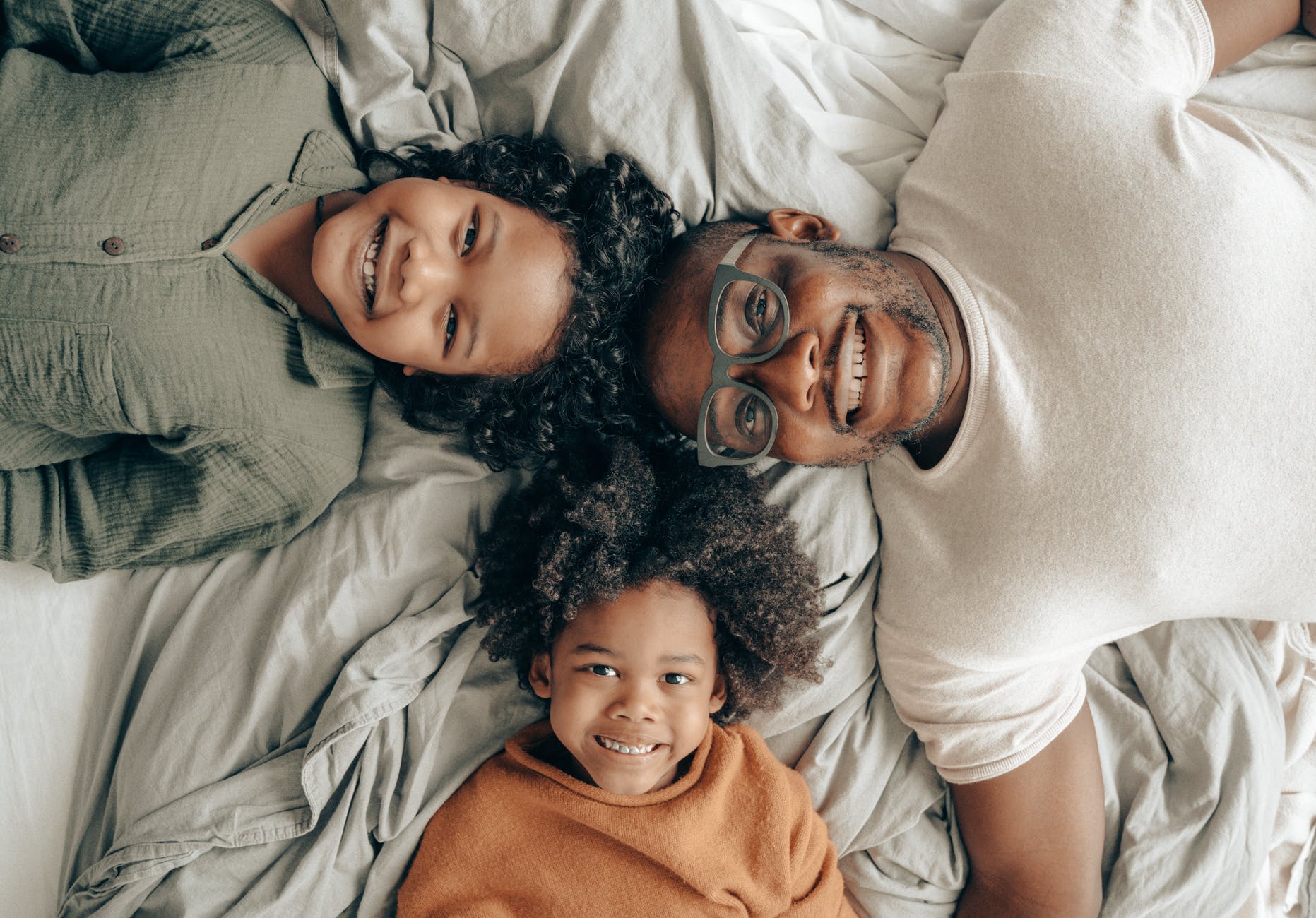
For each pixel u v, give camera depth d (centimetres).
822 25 124
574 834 106
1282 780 125
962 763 114
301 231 110
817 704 118
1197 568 106
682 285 110
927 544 114
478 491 118
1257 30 117
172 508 110
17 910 105
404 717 112
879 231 120
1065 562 106
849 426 106
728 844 107
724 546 105
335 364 112
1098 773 116
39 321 98
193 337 102
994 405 107
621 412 117
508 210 104
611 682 101
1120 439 103
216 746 109
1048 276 106
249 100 105
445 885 106
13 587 109
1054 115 108
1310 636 127
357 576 112
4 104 99
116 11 106
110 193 98
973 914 120
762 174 114
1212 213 103
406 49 112
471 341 103
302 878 106
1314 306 103
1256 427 102
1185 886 116
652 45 110
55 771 109
